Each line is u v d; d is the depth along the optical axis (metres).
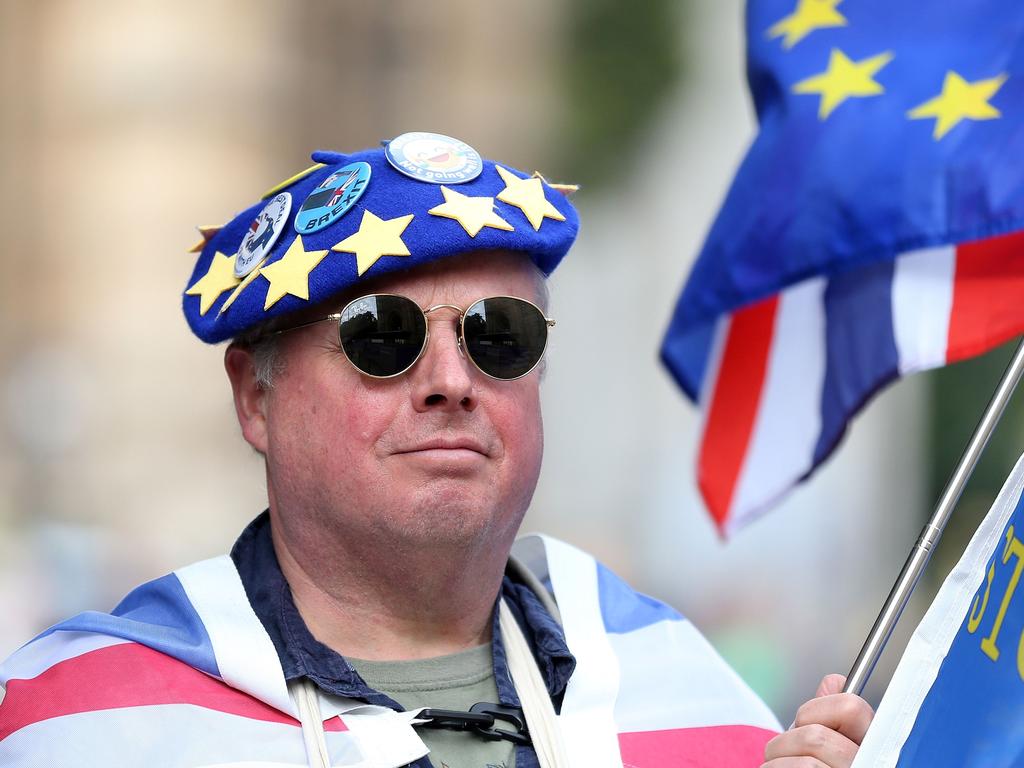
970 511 35.78
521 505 7.20
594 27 47.09
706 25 47.56
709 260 10.27
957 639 6.48
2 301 42.31
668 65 47.47
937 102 9.63
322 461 7.03
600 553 45.69
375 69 45.66
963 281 9.69
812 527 39.97
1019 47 9.54
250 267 7.22
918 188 9.52
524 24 46.78
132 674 6.92
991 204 9.35
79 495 39.31
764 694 33.56
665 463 48.19
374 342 6.93
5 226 42.31
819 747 6.52
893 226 9.55
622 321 49.16
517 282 7.25
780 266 9.94
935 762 6.46
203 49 43.62
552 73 47.12
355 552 7.09
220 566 7.40
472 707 7.08
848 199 9.71
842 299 10.09
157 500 39.16
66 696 6.84
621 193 48.59
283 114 44.44
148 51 43.22
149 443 40.69
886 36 9.90
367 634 7.23
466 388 6.91
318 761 6.70
